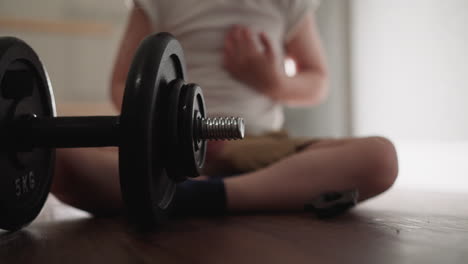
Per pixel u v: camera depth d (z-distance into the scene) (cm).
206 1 124
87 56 329
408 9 280
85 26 320
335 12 320
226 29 123
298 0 131
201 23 123
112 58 334
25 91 71
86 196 88
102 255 63
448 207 95
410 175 177
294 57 138
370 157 87
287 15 132
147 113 63
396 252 60
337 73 321
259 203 88
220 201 86
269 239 68
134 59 66
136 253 64
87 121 69
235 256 60
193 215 88
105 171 87
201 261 59
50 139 70
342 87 322
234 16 124
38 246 69
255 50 118
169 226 79
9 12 315
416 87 279
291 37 134
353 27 318
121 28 336
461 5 248
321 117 321
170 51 70
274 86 119
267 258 59
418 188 133
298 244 65
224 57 121
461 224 76
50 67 321
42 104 80
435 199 107
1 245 70
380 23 298
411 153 251
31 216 78
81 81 329
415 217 83
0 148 69
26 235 77
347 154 88
